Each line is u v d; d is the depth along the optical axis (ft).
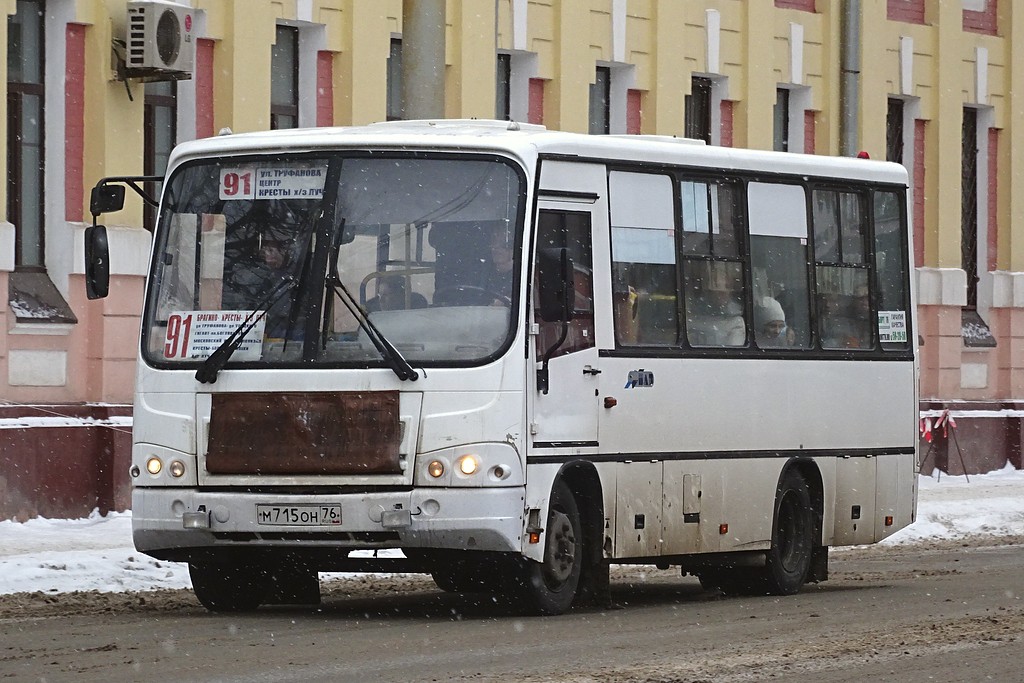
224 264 79.00
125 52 127.24
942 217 196.85
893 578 106.73
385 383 75.87
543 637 70.74
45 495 121.70
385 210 78.18
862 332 102.78
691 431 89.25
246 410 76.69
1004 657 65.51
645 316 86.94
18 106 124.77
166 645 66.95
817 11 185.98
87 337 127.24
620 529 84.58
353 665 61.26
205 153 80.53
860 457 102.06
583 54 162.30
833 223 101.14
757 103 178.29
